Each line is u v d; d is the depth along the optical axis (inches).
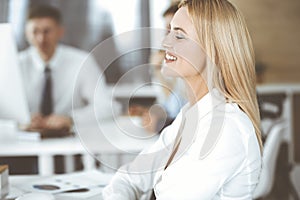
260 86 111.7
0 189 41.1
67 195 42.3
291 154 107.3
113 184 40.5
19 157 84.9
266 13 111.8
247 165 33.9
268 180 79.1
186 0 35.5
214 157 33.1
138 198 40.0
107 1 114.5
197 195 33.2
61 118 91.0
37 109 113.9
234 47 34.6
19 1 114.7
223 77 35.0
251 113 35.4
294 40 112.0
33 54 114.5
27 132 82.7
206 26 33.8
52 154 77.1
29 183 46.5
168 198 34.2
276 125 104.3
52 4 114.4
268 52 112.5
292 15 111.7
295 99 109.9
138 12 114.3
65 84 114.4
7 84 73.2
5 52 70.7
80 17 114.9
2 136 80.5
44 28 113.9
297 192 104.5
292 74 112.5
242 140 33.7
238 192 34.4
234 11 35.1
